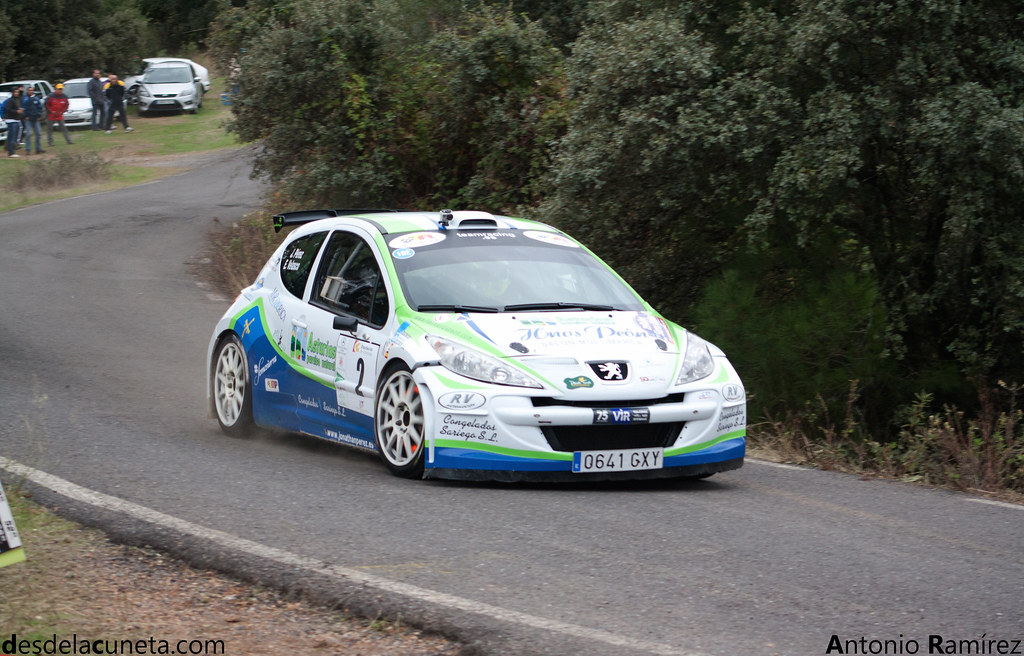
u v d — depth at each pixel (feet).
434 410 40.63
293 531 33.78
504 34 103.65
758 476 46.01
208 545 31.96
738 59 79.46
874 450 57.41
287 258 54.70
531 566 30.89
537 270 48.34
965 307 77.87
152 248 133.18
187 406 60.54
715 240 82.84
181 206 172.35
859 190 76.33
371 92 109.09
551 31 151.53
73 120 279.69
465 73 104.12
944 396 76.54
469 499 38.52
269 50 110.42
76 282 108.27
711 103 73.51
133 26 341.21
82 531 34.01
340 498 38.19
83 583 29.55
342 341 46.88
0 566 26.22
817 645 25.64
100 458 43.91
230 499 37.60
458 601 27.86
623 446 41.04
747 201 77.71
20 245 131.44
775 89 71.82
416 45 112.78
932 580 30.76
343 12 108.99
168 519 34.55
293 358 50.08
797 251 75.87
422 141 108.88
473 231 50.67
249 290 55.98
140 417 55.93
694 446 41.73
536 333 42.63
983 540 35.65
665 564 31.42
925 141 67.31
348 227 51.60
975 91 66.39
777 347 70.59
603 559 31.71
